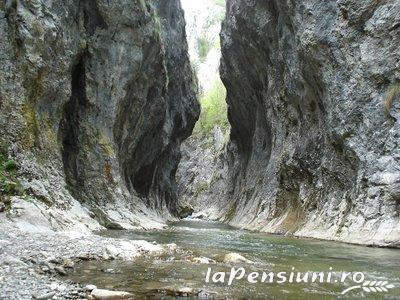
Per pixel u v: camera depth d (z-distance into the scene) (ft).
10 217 50.24
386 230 59.21
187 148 296.71
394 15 68.54
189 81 169.68
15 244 37.93
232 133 174.81
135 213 90.43
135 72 94.48
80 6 81.97
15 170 59.31
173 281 29.43
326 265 39.50
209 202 240.32
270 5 104.58
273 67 106.52
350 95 71.92
